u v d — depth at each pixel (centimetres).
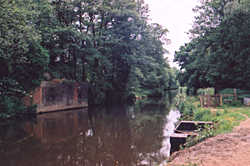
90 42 3183
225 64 2519
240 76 2495
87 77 3853
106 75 4000
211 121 1402
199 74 3631
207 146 818
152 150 1130
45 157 1038
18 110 2239
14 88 2247
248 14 2236
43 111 2519
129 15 3528
